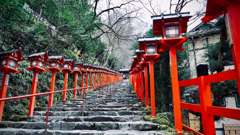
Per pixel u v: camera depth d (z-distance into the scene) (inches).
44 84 240.4
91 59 548.1
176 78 116.9
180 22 116.4
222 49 188.7
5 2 126.7
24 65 207.8
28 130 126.7
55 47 294.8
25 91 195.9
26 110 183.3
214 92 182.9
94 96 318.7
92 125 139.5
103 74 490.3
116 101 267.0
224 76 80.6
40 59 176.7
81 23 280.1
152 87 165.8
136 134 118.4
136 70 293.9
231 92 169.8
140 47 171.0
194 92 208.4
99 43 466.6
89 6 293.4
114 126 139.2
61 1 228.5
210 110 95.5
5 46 186.9
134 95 311.9
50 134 123.7
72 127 139.2
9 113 161.9
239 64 58.1
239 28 59.4
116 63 954.1
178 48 127.3
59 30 260.1
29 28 197.3
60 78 299.7
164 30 118.7
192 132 123.9
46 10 236.5
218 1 64.5
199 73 110.5
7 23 152.2
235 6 61.8
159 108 188.9
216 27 196.4
